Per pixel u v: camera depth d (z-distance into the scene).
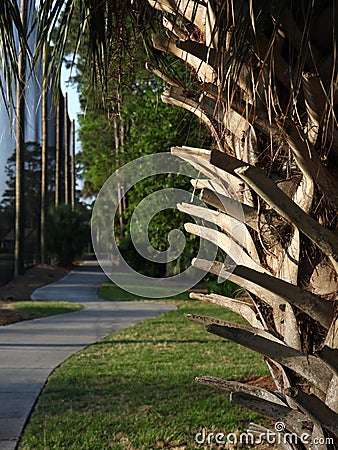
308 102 1.92
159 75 2.60
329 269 2.12
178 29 2.51
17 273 22.38
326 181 1.99
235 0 1.81
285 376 2.24
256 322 2.43
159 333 10.55
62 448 4.73
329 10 1.90
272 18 1.89
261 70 1.80
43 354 8.64
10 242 24.33
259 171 1.90
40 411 5.74
